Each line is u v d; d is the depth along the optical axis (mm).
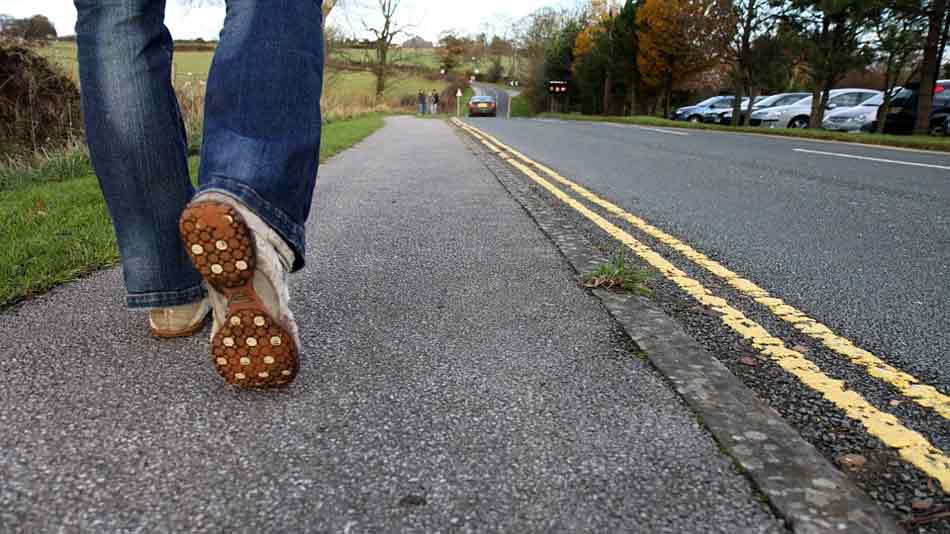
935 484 1164
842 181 5676
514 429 1305
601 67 40719
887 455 1263
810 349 1837
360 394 1437
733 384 1537
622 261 2393
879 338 1937
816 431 1357
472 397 1438
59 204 3809
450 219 3693
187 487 1081
